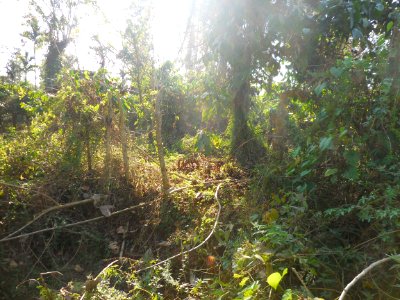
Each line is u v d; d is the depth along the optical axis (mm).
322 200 3709
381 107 3580
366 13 4289
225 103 5418
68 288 3498
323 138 3588
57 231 4305
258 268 3008
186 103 6551
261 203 4027
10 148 5043
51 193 4645
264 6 4840
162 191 4676
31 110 5242
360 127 3760
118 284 3684
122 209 4629
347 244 3189
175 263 3783
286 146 4465
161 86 5012
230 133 5516
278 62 5062
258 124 5527
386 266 2881
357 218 3328
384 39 3939
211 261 3586
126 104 4965
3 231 4270
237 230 3891
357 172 3533
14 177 4828
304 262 2836
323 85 3834
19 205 4484
